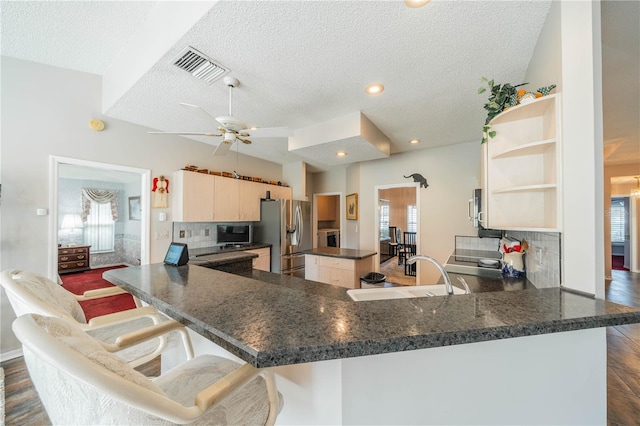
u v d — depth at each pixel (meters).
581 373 0.92
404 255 6.96
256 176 5.06
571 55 1.13
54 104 2.58
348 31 1.53
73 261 5.77
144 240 3.36
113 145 3.02
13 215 2.35
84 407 0.55
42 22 1.99
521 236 2.10
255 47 1.66
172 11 1.63
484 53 1.74
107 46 2.31
